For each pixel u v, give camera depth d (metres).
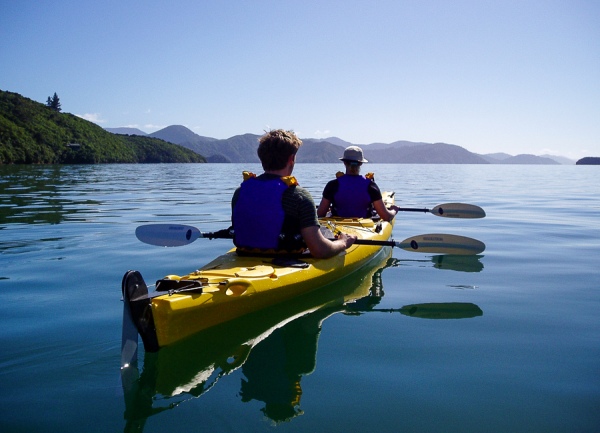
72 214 9.20
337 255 4.47
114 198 13.09
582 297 4.14
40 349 2.92
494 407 2.26
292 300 3.78
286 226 3.72
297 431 2.05
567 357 2.86
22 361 2.75
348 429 2.07
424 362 2.78
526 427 2.09
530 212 10.45
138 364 2.71
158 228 4.28
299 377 2.58
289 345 3.06
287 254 3.85
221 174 35.94
